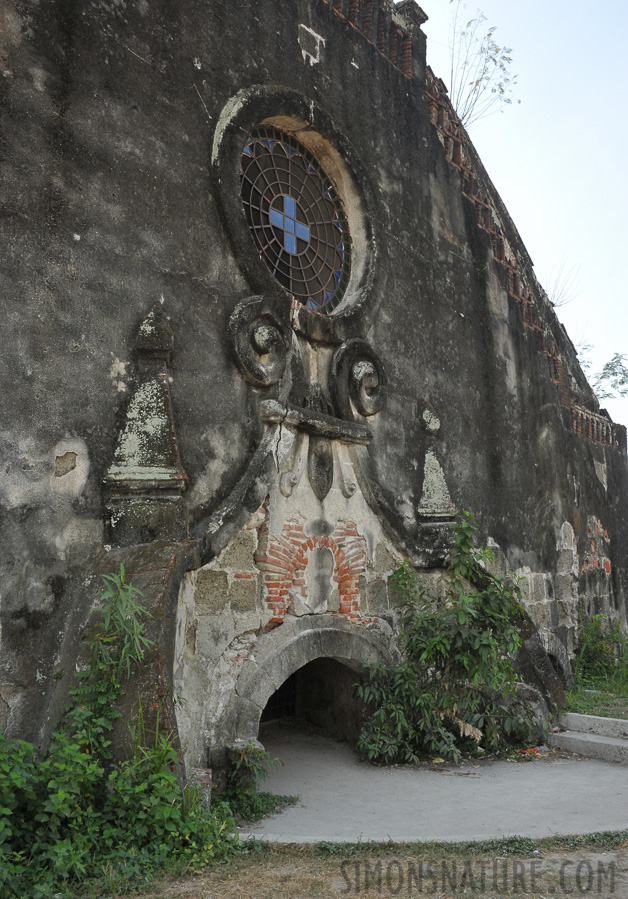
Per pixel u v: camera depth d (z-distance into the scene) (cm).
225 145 698
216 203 689
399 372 903
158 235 632
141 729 471
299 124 803
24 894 395
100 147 596
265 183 786
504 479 1100
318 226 851
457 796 648
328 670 845
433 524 888
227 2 732
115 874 418
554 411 1286
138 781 459
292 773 711
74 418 551
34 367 532
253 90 738
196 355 647
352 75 902
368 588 791
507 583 863
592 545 1370
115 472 564
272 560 680
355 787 672
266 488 680
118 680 484
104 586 526
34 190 547
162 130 648
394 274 917
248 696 631
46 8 574
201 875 438
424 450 922
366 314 853
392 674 766
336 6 891
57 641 518
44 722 492
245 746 602
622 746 788
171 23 671
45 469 529
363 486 802
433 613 803
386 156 942
